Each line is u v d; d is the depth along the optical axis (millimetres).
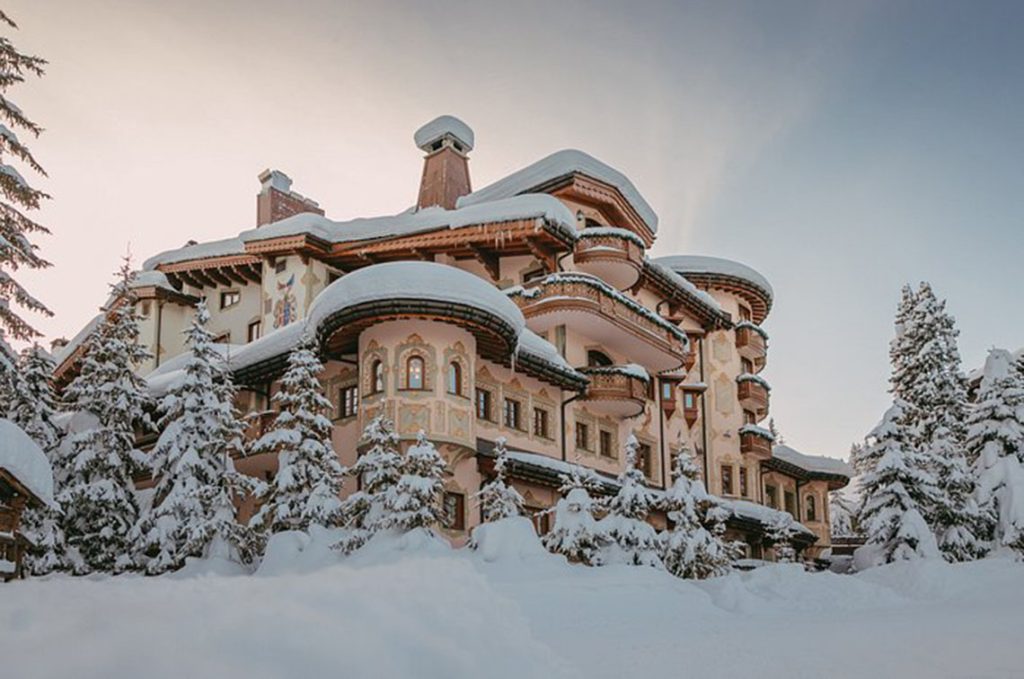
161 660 3969
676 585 17984
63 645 3918
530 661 6258
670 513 24906
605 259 34500
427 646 5344
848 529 74750
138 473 28062
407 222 33938
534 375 31141
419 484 20391
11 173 22125
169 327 41062
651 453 38406
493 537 20109
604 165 35969
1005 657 8953
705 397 43031
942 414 37562
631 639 10891
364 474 23031
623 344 35844
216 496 23906
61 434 28953
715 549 24062
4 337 22797
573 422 33469
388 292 25750
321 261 35594
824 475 52188
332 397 29484
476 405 28812
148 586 5355
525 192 35938
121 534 26016
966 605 17062
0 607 4422
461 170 40062
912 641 10328
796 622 13867
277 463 30016
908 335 39719
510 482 29219
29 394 27688
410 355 26500
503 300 27188
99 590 5055
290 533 21438
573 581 16844
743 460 43750
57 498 25078
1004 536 29797
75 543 25891
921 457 28906
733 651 9492
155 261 41531
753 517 41281
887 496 28188
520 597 14859
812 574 20469
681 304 41406
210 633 4398
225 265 39062
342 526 22609
